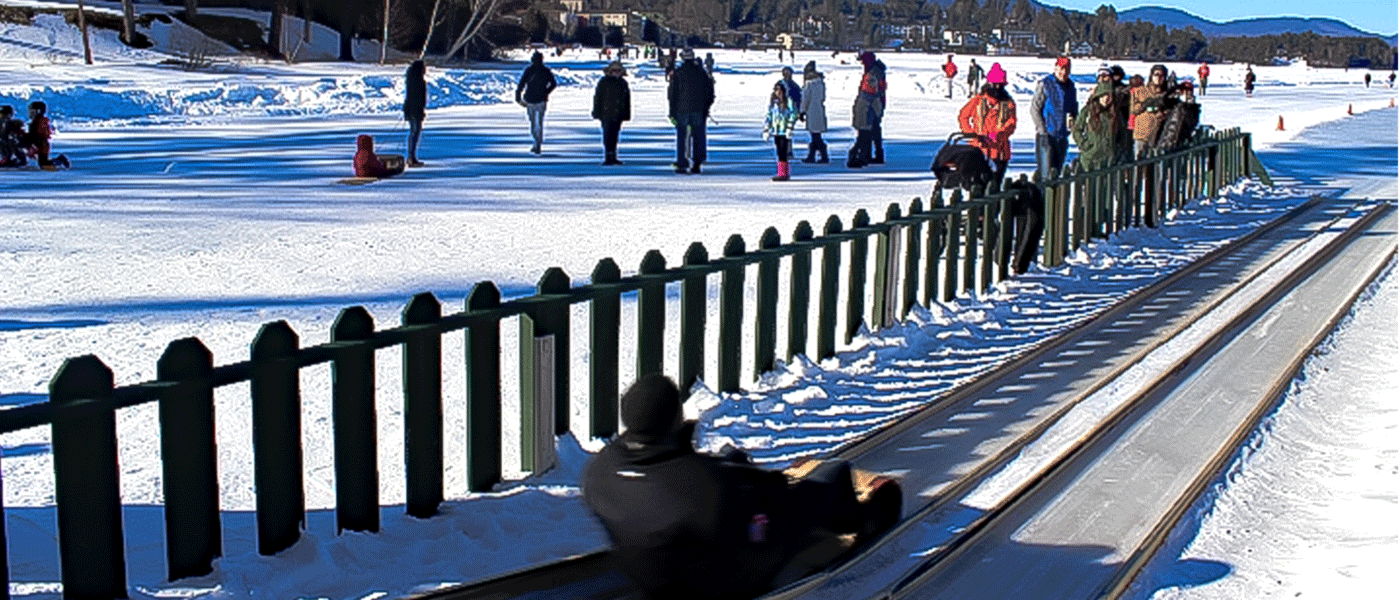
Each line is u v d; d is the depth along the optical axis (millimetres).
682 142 19734
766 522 4352
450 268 10758
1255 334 9609
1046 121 15156
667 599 4328
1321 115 42156
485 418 5609
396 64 64125
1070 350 8883
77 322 8391
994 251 11398
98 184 17094
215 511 4586
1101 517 5695
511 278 10328
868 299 9852
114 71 45656
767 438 6566
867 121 21250
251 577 4539
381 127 30953
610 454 4297
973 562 5160
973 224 10453
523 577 4656
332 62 63250
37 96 32500
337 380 4863
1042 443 6703
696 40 171375
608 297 6293
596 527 5320
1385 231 15312
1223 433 7008
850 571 4992
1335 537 5508
